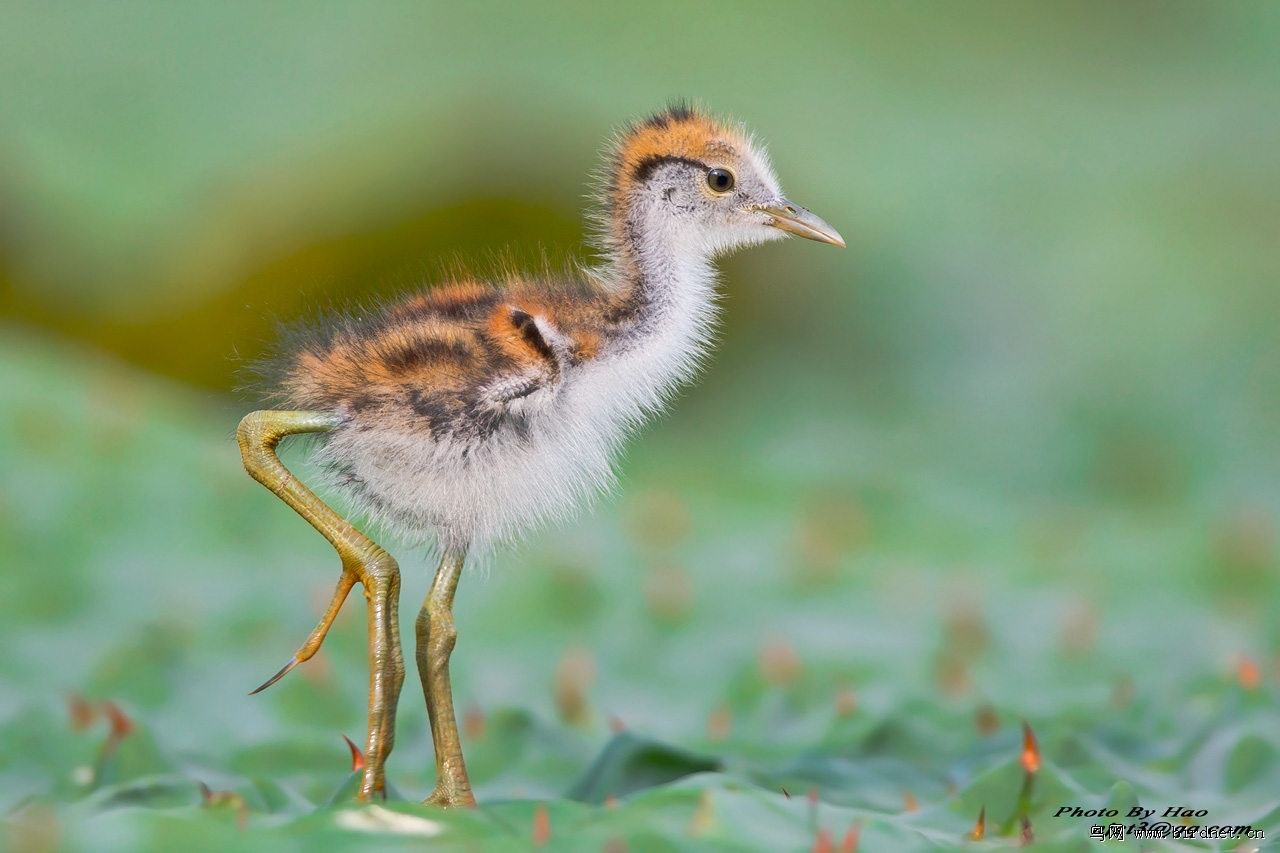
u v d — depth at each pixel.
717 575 3.54
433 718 3.35
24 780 3.37
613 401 3.37
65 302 4.20
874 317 4.52
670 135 3.39
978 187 4.75
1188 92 5.21
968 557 3.57
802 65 5.02
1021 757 3.36
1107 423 4.12
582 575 3.52
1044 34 5.38
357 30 4.71
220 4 4.73
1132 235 4.56
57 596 3.48
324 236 4.32
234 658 3.45
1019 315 4.47
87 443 3.56
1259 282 4.41
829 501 3.62
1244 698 3.40
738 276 4.57
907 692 3.43
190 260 4.25
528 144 4.41
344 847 3.30
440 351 3.35
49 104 4.38
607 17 4.92
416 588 3.52
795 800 3.32
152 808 3.32
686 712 3.44
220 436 3.60
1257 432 4.04
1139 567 3.56
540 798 3.37
